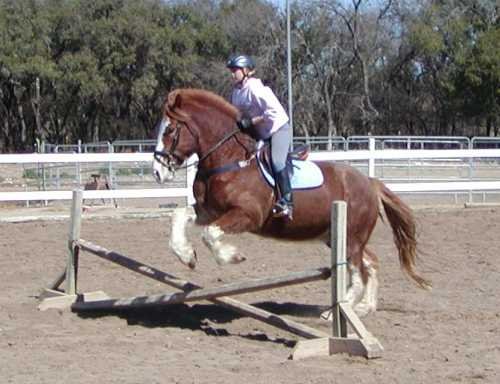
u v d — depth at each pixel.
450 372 6.82
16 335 8.17
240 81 8.38
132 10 55.84
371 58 56.69
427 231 15.72
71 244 9.49
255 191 8.20
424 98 59.91
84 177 28.17
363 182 9.09
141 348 7.73
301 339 8.16
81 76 54.56
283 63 54.03
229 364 7.14
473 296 10.19
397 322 8.80
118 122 61.81
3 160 17.88
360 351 7.30
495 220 17.22
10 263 12.42
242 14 55.28
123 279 11.23
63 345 7.80
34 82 57.62
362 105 57.22
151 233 15.58
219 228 7.93
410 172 25.66
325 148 40.06
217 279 11.23
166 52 56.38
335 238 7.52
